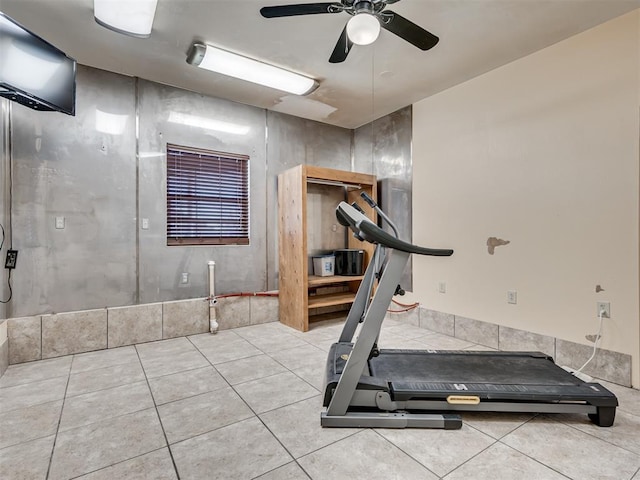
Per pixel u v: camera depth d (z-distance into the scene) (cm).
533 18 253
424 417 195
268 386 248
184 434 188
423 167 405
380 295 200
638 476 155
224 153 404
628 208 248
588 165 268
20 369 280
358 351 198
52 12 246
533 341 303
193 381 257
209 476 155
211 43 288
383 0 200
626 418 205
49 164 308
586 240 270
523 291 310
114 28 253
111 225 337
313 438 184
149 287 357
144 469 159
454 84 365
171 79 354
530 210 304
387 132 456
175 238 377
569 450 174
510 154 319
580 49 272
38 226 304
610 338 257
